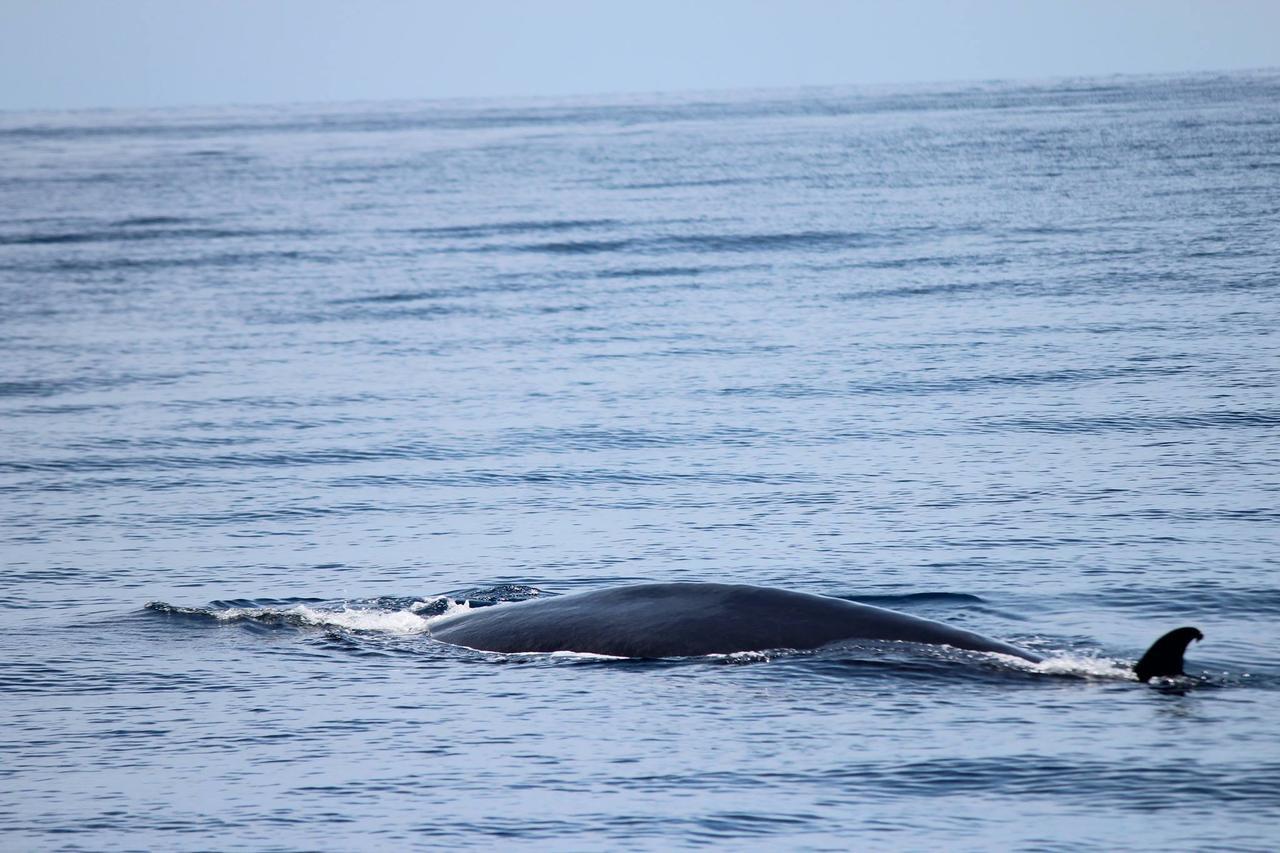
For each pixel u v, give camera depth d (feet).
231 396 383.04
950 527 239.91
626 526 249.55
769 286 567.18
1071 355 393.29
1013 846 125.08
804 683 163.32
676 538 240.12
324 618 196.24
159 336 490.08
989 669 166.91
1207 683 163.73
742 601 179.83
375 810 135.03
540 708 159.43
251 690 168.25
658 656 172.65
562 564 226.38
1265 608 192.44
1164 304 469.57
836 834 128.26
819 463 290.76
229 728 156.25
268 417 354.54
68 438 332.80
